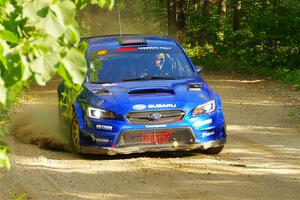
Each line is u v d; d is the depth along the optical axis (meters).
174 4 47.88
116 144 12.73
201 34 46.16
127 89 13.40
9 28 2.70
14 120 17.64
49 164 12.61
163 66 14.48
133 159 13.16
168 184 11.15
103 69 14.16
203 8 50.62
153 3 55.12
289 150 14.27
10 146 14.23
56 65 2.62
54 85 27.97
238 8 41.50
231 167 12.48
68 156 13.46
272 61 34.69
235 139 15.66
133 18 55.50
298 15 34.06
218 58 39.47
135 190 10.77
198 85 13.94
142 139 12.82
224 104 22.52
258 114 19.95
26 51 2.66
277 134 16.34
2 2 2.72
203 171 12.12
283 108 21.23
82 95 13.41
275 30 34.31
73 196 10.37
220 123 13.48
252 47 36.25
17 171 11.95
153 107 12.87
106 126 12.76
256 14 36.34
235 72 35.06
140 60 14.52
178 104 13.02
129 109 12.77
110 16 51.94
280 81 29.72
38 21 2.57
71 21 2.66
